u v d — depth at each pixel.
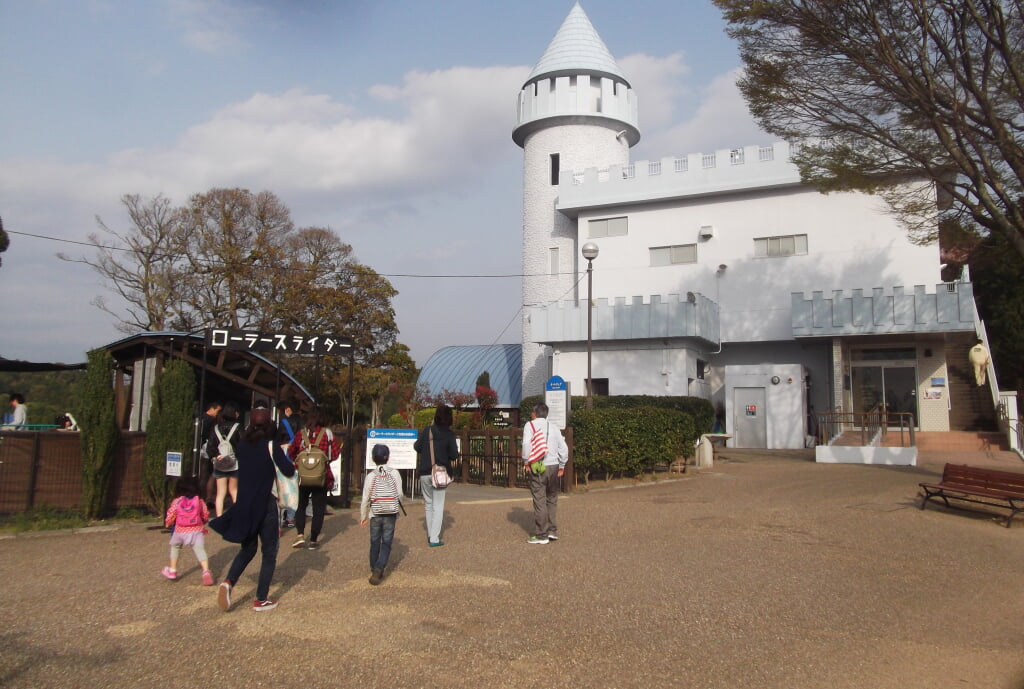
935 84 14.03
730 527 11.09
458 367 39.28
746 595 7.36
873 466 19.86
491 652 5.68
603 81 34.25
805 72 15.14
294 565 8.71
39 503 11.40
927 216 18.03
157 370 16.55
